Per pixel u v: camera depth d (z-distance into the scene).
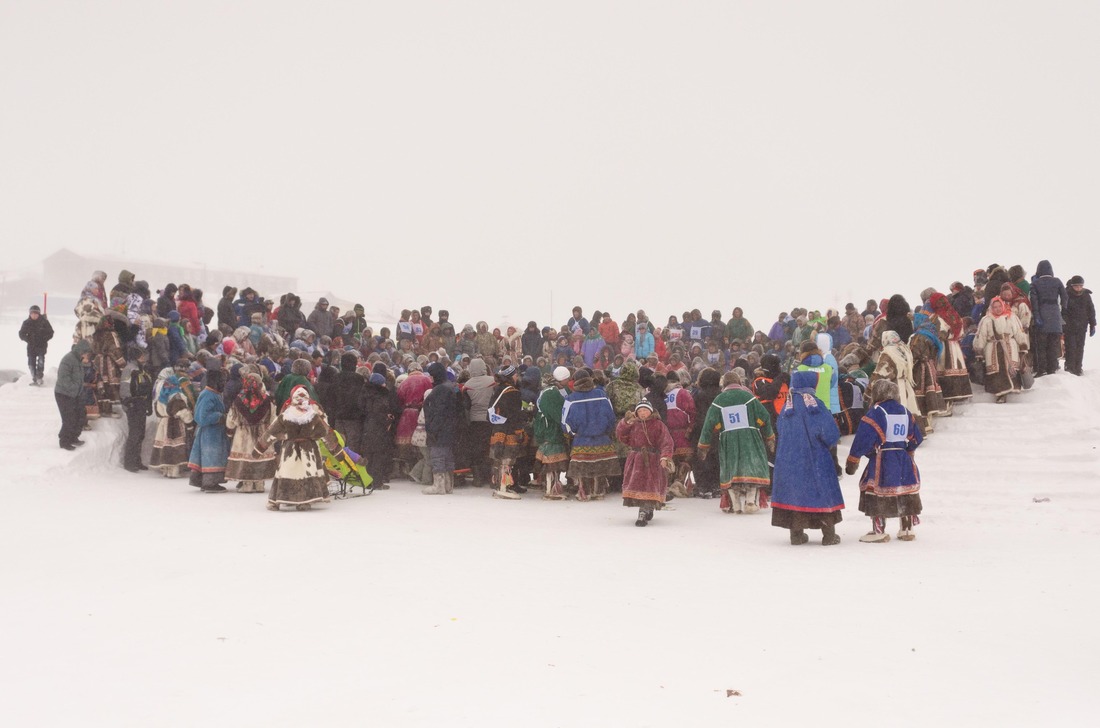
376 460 15.23
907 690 5.37
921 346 15.18
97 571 8.55
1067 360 17.19
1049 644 6.32
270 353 17.58
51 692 5.27
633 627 6.77
